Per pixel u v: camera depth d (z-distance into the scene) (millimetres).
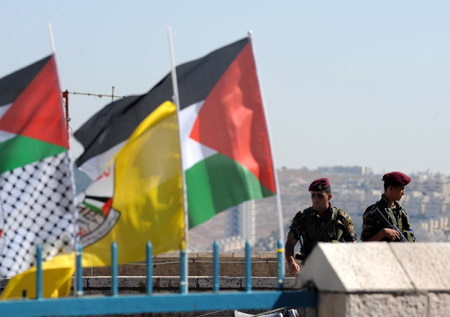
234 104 13422
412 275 12844
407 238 16547
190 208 13102
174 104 13195
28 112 12555
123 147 13078
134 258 12875
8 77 12555
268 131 13391
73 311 11859
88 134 13070
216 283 12680
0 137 12469
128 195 12977
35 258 12406
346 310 12367
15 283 12523
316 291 13047
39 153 12547
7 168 12453
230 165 13289
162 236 12914
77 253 12312
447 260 13195
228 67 13453
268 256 24797
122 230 12914
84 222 12891
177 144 13086
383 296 12523
